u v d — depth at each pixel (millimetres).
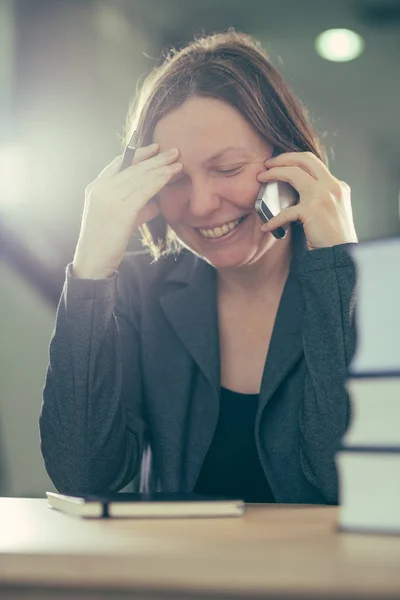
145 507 938
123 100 4812
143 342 1571
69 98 4176
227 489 1462
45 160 4012
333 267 1308
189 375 1521
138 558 615
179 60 1488
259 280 1542
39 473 3879
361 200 7496
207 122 1409
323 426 1268
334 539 748
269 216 1413
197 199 1418
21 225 3848
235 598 577
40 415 1375
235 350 1548
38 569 632
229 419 1491
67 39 4195
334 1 5457
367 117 7066
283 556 624
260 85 1465
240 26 5711
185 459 1479
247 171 1428
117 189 1390
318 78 6535
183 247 1669
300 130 1511
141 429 1472
